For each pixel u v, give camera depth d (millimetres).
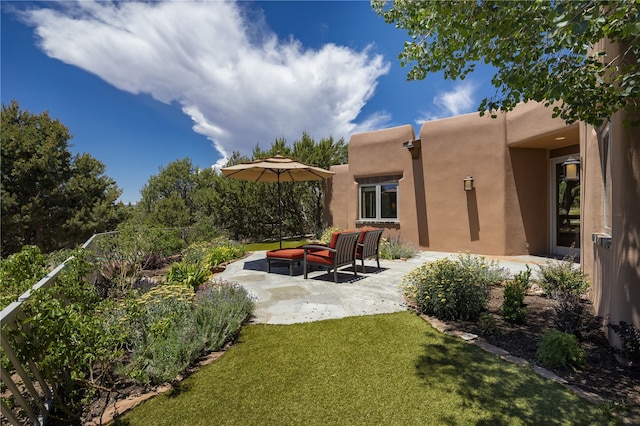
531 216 8633
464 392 2479
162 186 37312
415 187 10227
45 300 2137
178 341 2990
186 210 26219
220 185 16391
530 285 5195
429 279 4340
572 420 2129
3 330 1929
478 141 8883
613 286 3074
